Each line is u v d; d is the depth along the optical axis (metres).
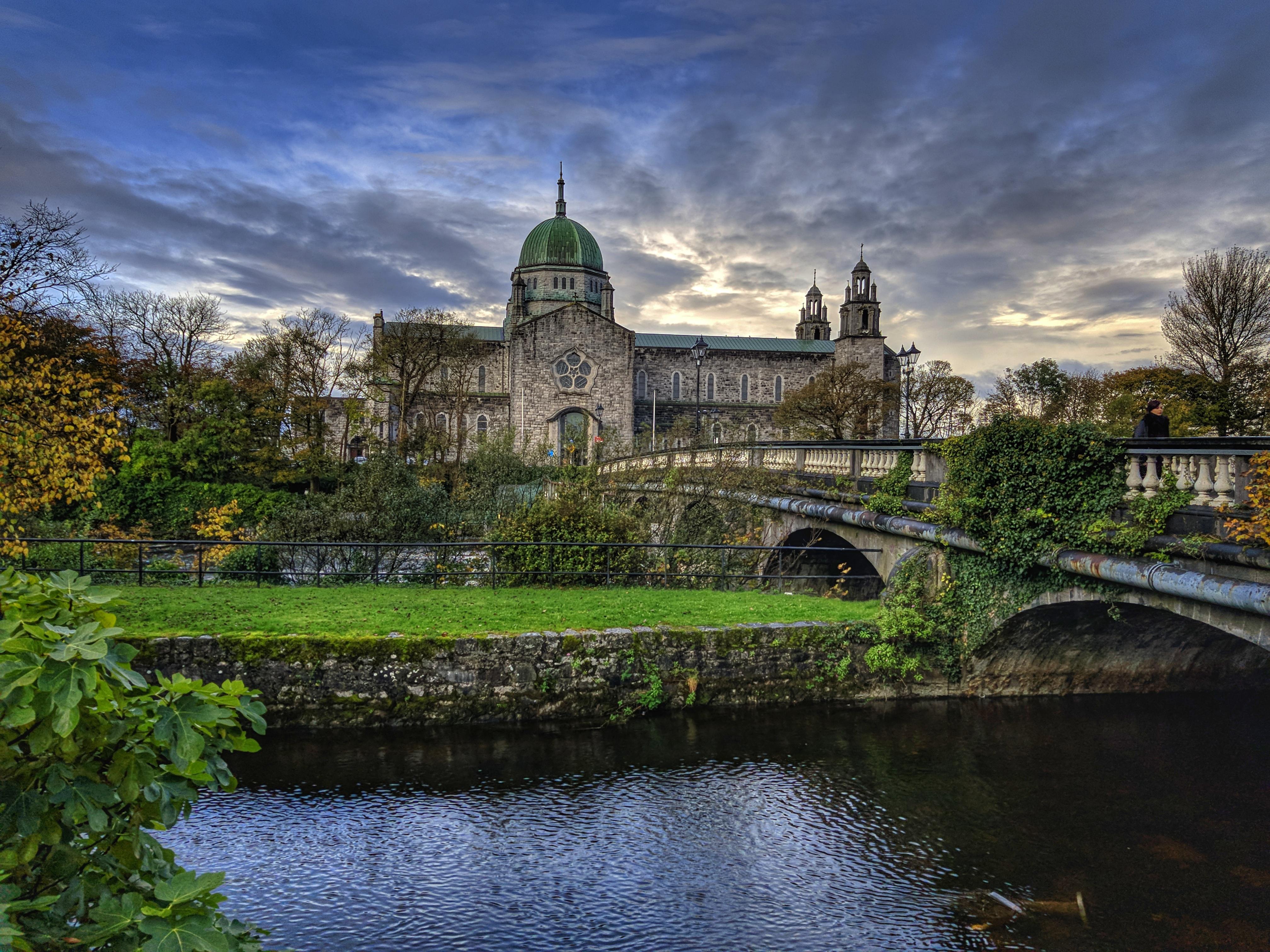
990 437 13.19
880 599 15.29
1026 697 14.48
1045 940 7.44
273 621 13.37
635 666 12.91
